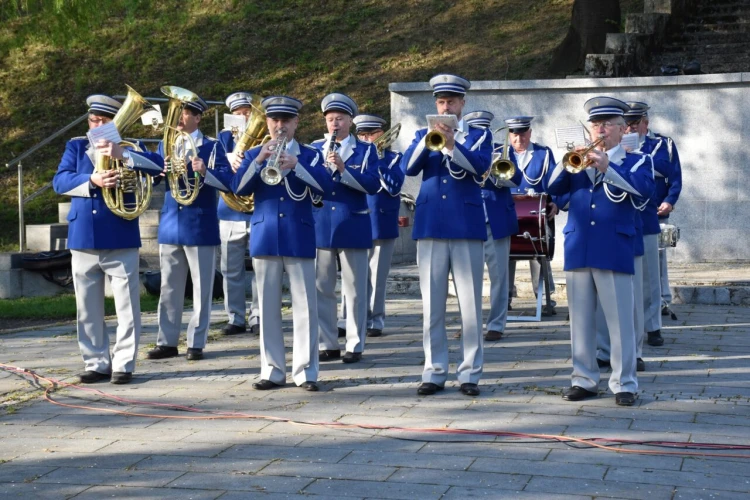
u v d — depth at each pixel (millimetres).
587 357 6770
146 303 11867
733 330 9453
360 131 9586
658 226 8555
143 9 21312
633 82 13500
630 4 21438
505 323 9234
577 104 13781
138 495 4930
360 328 8234
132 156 7219
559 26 21031
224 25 23281
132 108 7344
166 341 8516
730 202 13461
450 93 6746
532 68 19547
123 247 7426
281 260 7156
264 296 7184
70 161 7516
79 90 21750
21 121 21078
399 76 20547
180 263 8461
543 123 13922
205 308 8430
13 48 21328
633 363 6617
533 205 9383
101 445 5797
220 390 7195
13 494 4973
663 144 8828
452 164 6855
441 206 6859
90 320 7555
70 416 6492
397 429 6027
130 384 7453
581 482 5012
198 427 6152
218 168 8266
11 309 11672
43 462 5488
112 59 22594
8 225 17594
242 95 9195
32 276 13273
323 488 4965
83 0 18047
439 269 6938
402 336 9445
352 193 8289
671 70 14734
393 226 9352
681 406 6523
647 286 8562
